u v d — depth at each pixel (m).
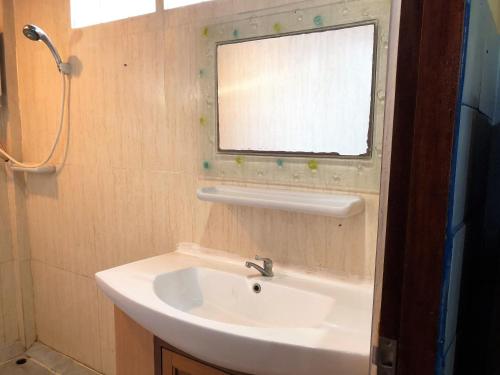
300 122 1.16
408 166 0.48
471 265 0.82
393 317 0.51
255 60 1.22
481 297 1.04
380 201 0.51
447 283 0.49
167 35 1.40
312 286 1.12
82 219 1.80
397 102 0.48
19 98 1.97
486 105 0.84
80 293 1.88
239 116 1.27
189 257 1.41
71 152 1.79
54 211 1.91
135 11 1.51
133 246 1.63
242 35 1.23
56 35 1.75
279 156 1.20
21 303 2.08
